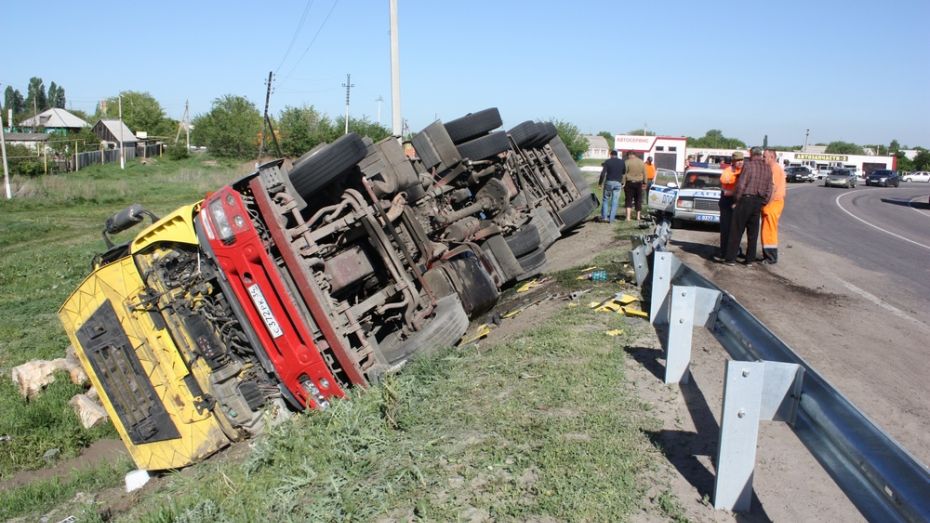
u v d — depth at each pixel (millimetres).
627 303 8469
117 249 7832
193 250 7344
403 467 4645
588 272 11078
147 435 7430
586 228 17906
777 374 3979
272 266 6828
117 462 8055
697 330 7941
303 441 5391
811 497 4215
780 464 4648
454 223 10461
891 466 3021
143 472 7457
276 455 5297
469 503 4145
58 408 9922
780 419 4020
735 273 11906
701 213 17859
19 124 101000
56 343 12820
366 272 7715
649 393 5742
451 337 7402
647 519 3914
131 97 100938
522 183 13445
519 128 14594
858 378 6645
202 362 7309
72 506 6930
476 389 6016
